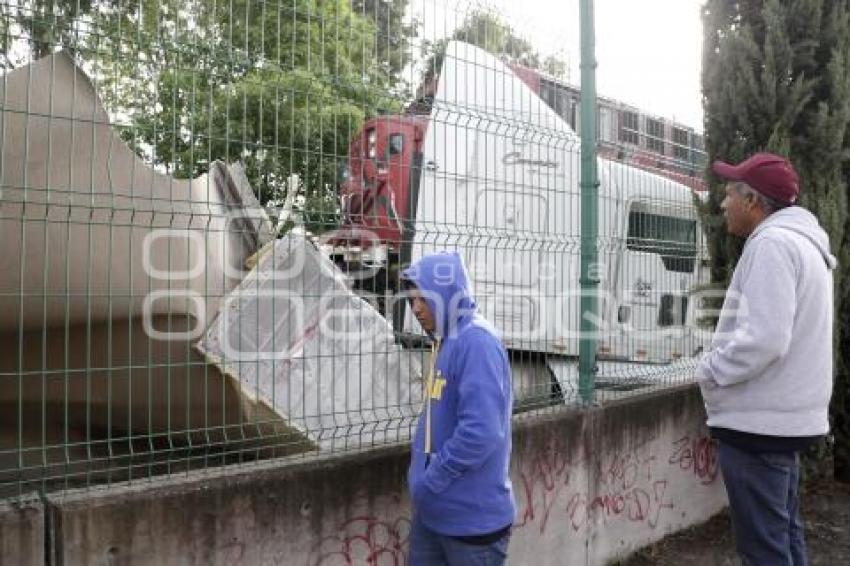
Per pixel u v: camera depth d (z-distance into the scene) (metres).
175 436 2.96
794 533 3.35
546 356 4.04
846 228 5.17
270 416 2.98
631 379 4.57
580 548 3.87
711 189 5.08
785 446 3.01
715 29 5.10
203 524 2.48
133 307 2.74
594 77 4.09
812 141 4.87
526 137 3.88
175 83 2.64
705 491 4.89
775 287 2.91
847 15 4.84
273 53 2.85
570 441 3.80
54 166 2.48
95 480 2.70
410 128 3.33
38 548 2.17
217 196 3.03
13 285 2.53
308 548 2.77
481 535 2.41
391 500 3.04
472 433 2.31
